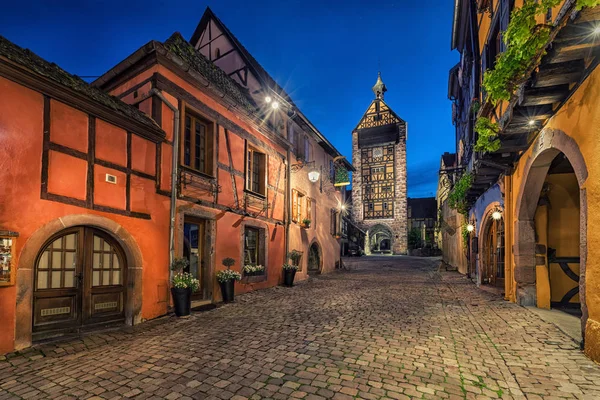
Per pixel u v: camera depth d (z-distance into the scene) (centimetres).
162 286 596
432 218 3875
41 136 427
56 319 454
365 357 383
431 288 929
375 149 3638
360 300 751
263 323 545
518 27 329
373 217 3588
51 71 459
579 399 283
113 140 522
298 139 1240
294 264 1105
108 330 493
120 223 523
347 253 3056
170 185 629
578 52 340
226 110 811
